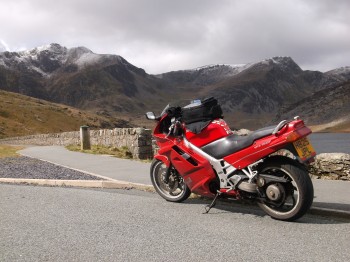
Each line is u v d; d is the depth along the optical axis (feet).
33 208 21.99
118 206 22.22
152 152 57.52
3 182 33.76
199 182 20.97
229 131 20.47
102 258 14.15
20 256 14.48
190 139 21.33
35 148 85.40
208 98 21.02
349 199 22.49
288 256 13.96
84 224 18.54
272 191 17.80
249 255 14.15
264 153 18.21
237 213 20.12
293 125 17.69
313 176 31.22
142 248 15.12
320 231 16.75
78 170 40.06
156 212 20.70
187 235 16.62
